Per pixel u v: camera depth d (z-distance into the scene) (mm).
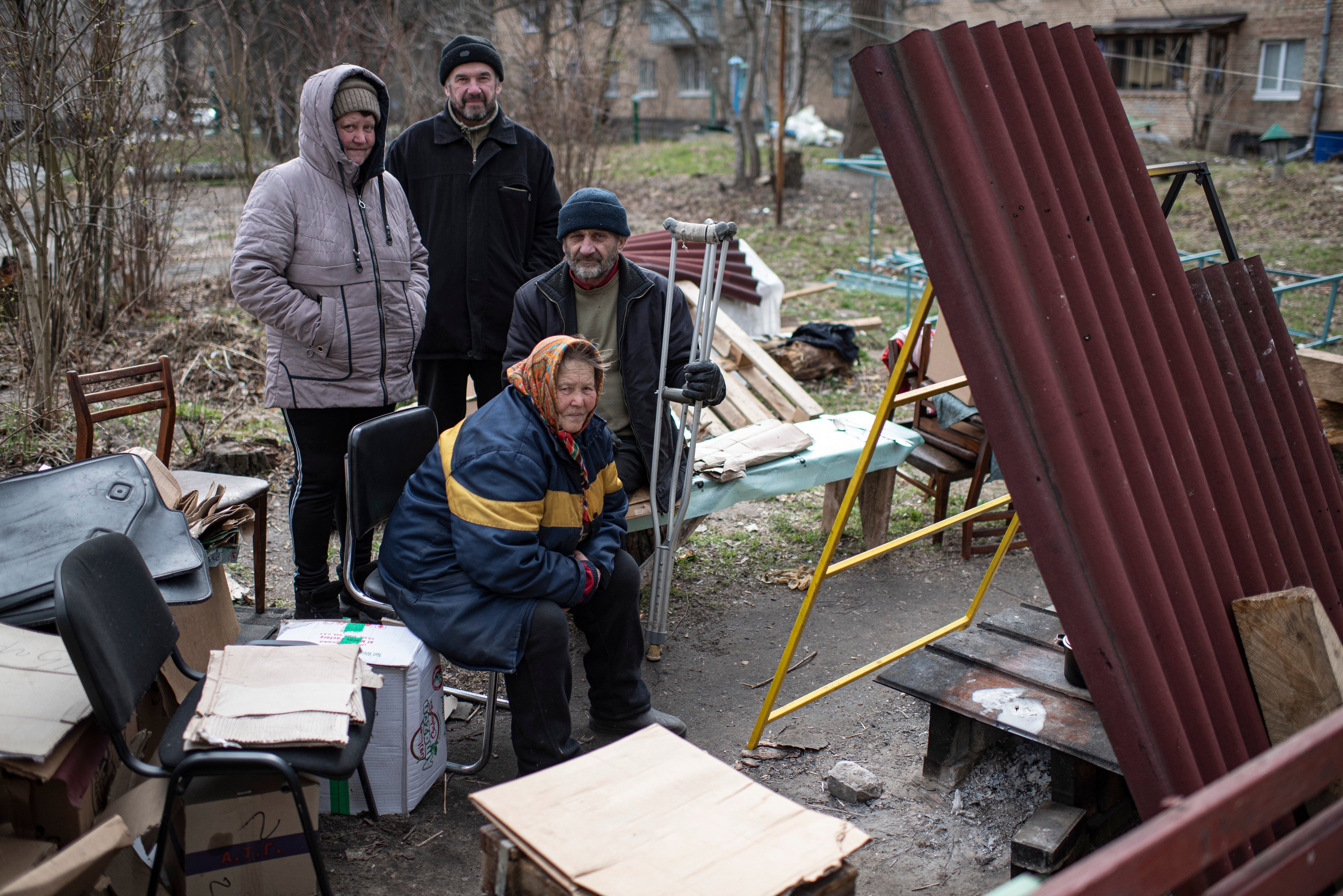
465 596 2711
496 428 2695
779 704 3459
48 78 5160
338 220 3297
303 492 3451
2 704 2123
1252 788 1524
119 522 2656
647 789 1958
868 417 4648
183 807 2172
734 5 20531
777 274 11125
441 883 2512
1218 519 2541
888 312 9406
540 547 2695
